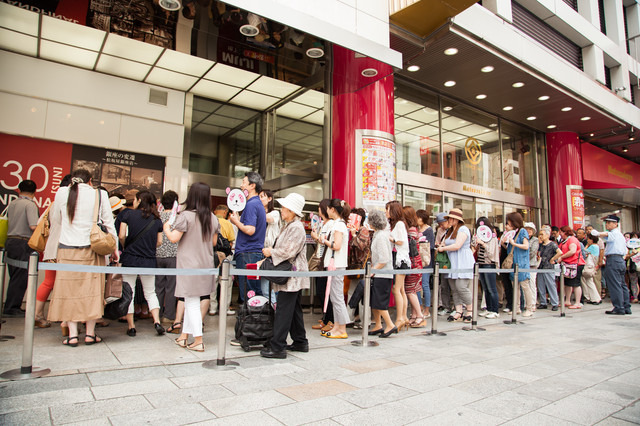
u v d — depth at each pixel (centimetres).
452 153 1076
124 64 728
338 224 493
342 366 368
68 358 358
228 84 815
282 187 870
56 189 697
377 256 494
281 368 355
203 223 402
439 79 945
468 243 639
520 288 789
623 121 1242
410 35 725
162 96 820
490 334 549
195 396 280
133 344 423
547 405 281
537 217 1316
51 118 703
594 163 1455
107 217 413
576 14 1155
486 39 777
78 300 395
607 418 259
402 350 441
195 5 496
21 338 423
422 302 683
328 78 726
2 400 259
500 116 1198
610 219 790
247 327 404
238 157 916
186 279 395
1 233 454
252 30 554
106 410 249
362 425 240
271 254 398
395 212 558
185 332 411
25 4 541
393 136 793
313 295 725
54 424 226
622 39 1367
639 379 347
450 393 301
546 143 1368
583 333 565
